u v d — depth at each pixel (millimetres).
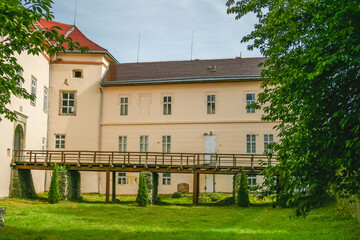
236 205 24500
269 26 10969
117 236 14156
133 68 34625
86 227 16031
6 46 10281
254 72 31906
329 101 7395
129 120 32438
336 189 7570
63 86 32375
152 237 13930
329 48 7324
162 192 31469
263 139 30594
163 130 32000
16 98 25797
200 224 17609
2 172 24641
